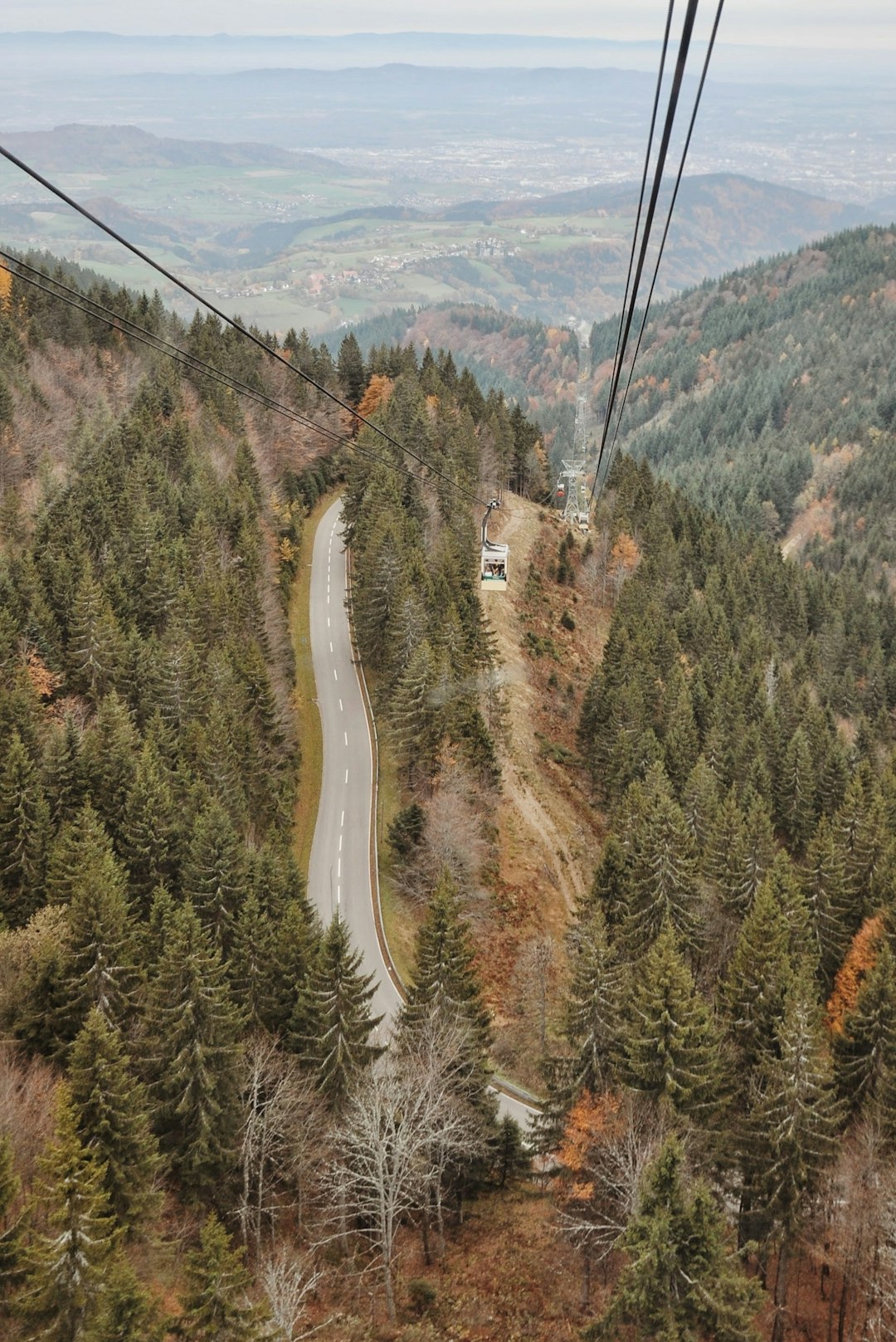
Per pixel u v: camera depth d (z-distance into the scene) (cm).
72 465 10088
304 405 14250
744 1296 3384
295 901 5459
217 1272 3139
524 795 8431
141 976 4494
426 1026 4531
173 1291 3753
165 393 12062
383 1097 4066
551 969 6806
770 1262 4644
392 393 14038
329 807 8106
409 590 8612
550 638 11312
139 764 5962
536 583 12175
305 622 10700
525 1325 4016
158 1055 4144
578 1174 4334
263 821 7306
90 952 4366
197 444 11206
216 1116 4122
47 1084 4044
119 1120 3644
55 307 13550
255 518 10250
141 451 10219
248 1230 4281
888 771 9194
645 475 16638
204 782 6412
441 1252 4459
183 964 4088
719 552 15388
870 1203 4103
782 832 8981
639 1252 3347
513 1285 4244
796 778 8856
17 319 13125
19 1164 3684
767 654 12494
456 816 7112
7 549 8375
